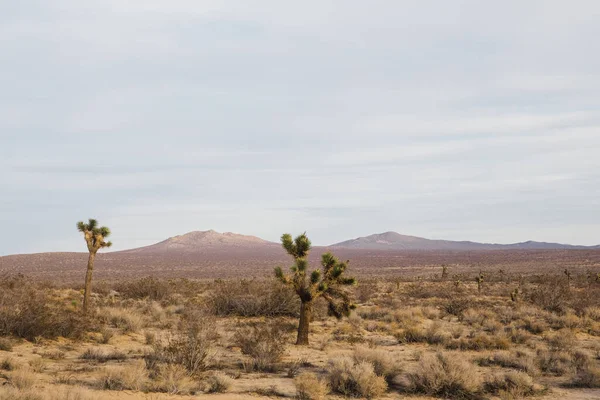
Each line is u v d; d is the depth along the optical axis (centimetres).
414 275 11694
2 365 1548
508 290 5734
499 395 1441
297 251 2348
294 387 1469
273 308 3384
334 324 3116
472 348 2264
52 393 1145
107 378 1376
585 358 1925
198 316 2261
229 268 16800
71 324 2272
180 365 1507
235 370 1695
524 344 2406
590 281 7025
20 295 3206
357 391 1420
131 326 2578
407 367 1806
